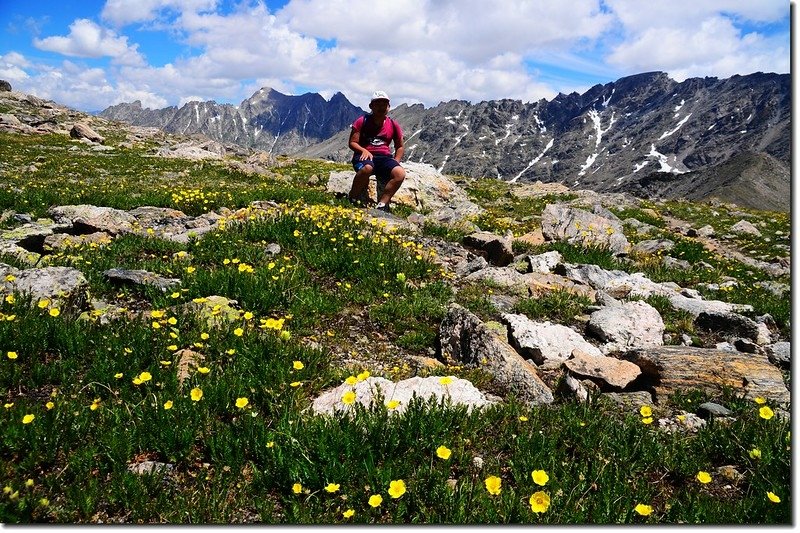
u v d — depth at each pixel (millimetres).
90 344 2408
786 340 3773
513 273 4340
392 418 1917
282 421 1882
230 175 12227
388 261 3984
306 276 3633
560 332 3092
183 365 2297
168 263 3664
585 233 6074
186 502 1565
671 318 3857
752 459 1925
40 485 1640
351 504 1605
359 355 2768
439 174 9398
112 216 5258
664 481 1863
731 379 2590
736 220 13266
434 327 3223
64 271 3031
